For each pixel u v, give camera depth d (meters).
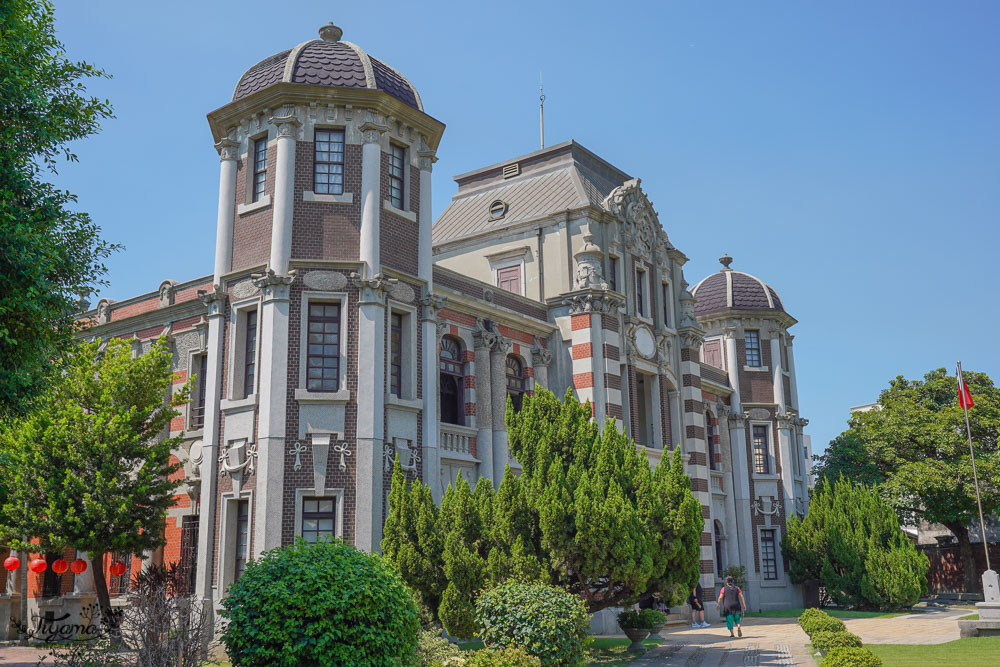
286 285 22.39
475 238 34.34
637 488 20.75
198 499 24.47
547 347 30.53
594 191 34.06
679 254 36.44
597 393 29.44
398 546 18.56
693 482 33.88
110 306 29.66
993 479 38.41
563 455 21.12
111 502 21.50
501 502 19.52
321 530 21.36
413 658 14.27
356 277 22.86
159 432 25.48
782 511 42.50
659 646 23.19
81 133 14.43
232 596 12.67
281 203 22.95
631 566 18.75
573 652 15.70
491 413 27.22
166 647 13.03
